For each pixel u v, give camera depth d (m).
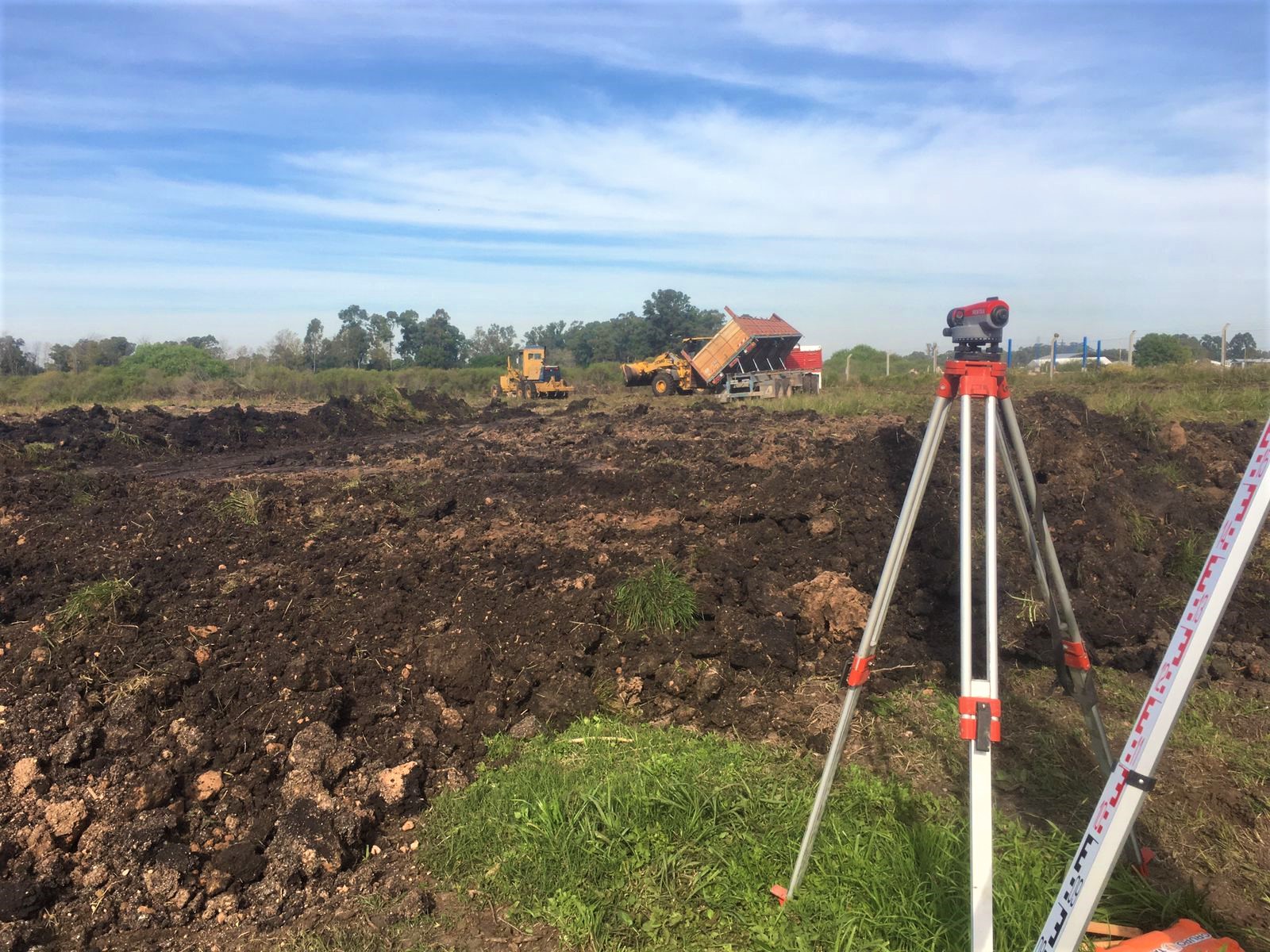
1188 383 22.64
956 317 3.16
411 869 3.87
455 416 23.66
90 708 4.56
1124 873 3.49
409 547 7.66
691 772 4.23
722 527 8.12
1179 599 6.46
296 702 4.73
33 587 6.37
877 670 5.45
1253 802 4.07
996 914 3.19
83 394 34.03
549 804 3.98
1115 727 4.80
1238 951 2.92
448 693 5.20
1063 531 7.48
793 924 3.33
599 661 5.45
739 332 31.58
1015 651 5.69
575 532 8.15
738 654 5.46
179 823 4.02
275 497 9.41
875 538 7.39
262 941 3.47
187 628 5.57
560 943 3.36
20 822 3.90
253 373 41.78
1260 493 2.18
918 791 4.18
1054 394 11.02
